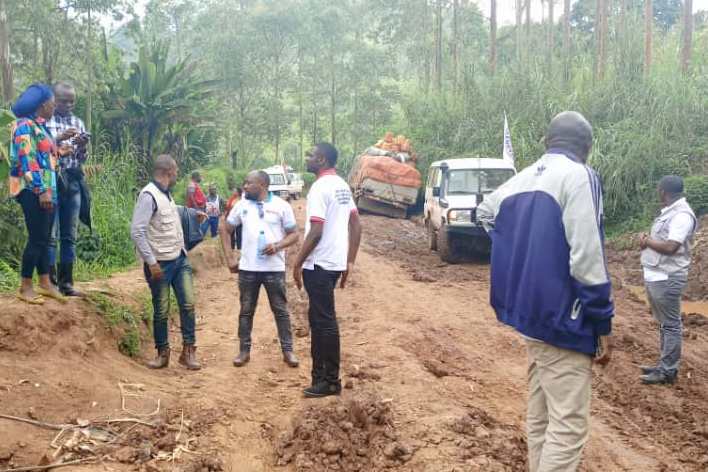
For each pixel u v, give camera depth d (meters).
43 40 20.77
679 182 6.12
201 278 11.65
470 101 26.45
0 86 14.18
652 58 24.33
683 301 10.95
